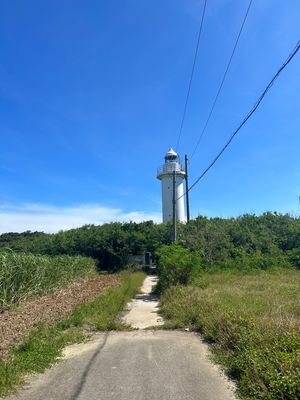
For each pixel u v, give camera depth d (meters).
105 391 6.96
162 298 20.58
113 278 37.62
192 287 20.09
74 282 32.34
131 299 22.84
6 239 78.56
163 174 48.91
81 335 11.68
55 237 61.34
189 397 6.58
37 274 21.72
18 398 6.75
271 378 6.30
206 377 7.63
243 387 6.70
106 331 12.62
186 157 35.97
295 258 35.59
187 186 36.09
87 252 55.53
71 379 7.70
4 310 17.22
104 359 9.07
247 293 16.83
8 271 18.27
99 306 17.25
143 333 12.16
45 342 10.44
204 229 43.16
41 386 7.35
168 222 48.59
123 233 56.00
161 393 6.79
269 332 8.70
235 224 48.59
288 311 11.98
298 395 5.73
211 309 12.97
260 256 35.09
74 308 16.75
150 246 54.38
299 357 6.63
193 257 24.09
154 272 48.62
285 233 46.78
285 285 20.03
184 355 9.27
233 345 9.13
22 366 8.31
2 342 10.73
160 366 8.40
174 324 12.97
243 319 10.02
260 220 51.28
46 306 17.98
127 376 7.76
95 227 62.44
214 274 27.94
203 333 11.59
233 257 37.41
